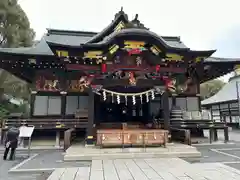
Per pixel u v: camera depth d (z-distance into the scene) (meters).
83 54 9.37
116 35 8.91
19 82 26.06
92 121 9.72
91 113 9.75
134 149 8.37
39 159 7.99
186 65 10.48
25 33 25.97
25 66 12.89
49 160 7.80
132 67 9.94
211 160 7.62
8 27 24.19
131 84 9.96
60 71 13.33
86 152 8.08
